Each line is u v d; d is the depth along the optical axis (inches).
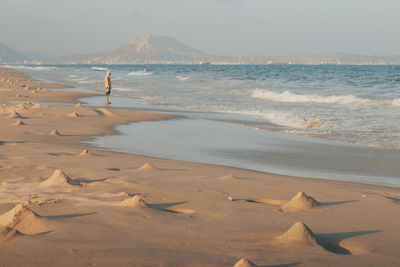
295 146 513.0
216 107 967.6
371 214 213.3
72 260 135.7
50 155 385.7
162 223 185.3
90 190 252.1
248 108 938.7
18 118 655.1
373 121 708.0
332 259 147.5
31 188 255.8
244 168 385.4
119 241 158.6
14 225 173.3
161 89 1569.9
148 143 517.3
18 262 133.5
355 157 451.2
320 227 191.2
